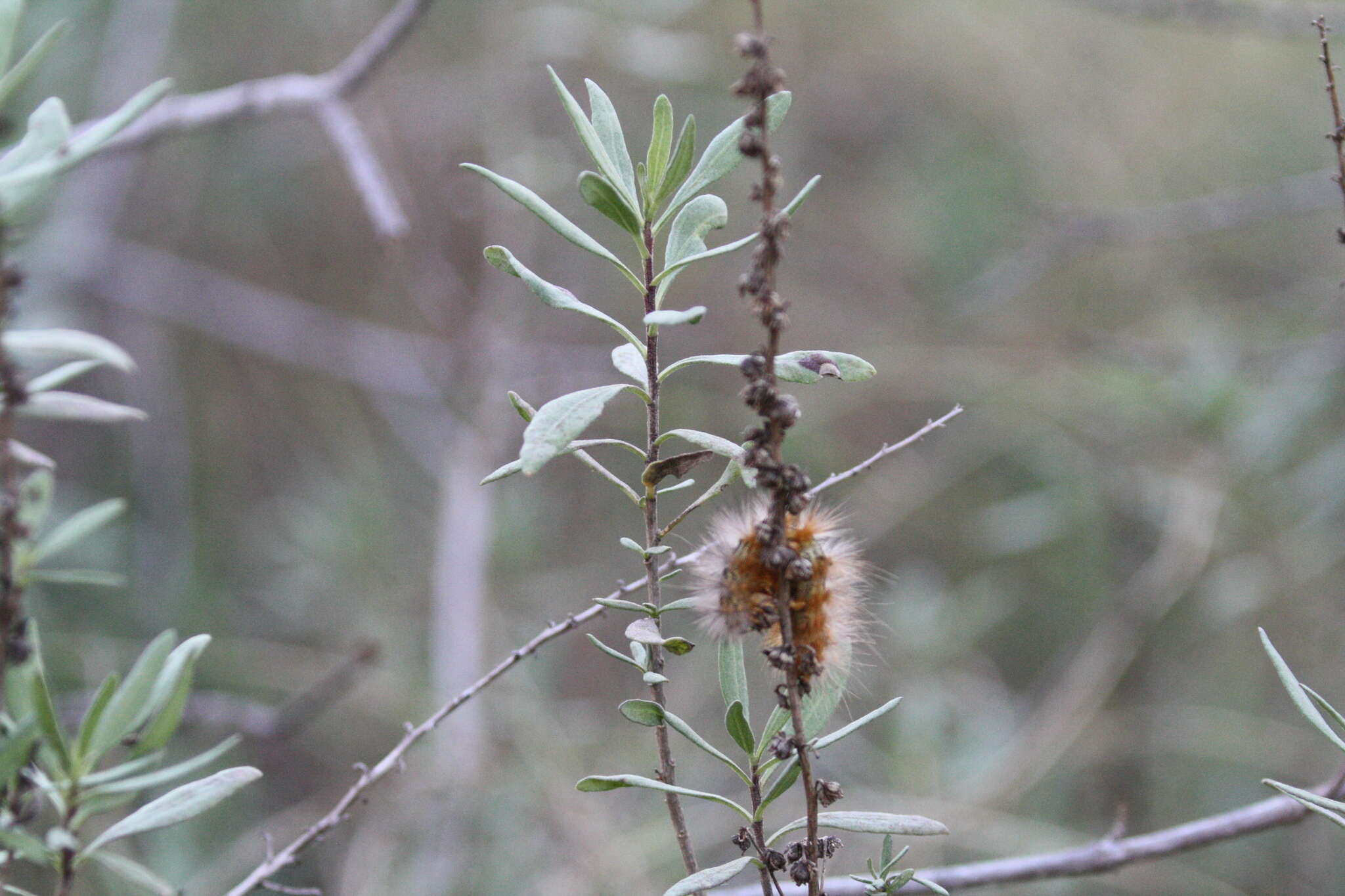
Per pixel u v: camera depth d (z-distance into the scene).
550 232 8.34
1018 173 9.29
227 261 8.69
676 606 1.75
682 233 1.72
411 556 7.05
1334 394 6.60
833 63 9.71
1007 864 2.79
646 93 8.62
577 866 4.92
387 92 7.95
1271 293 7.82
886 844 1.77
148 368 7.57
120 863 1.65
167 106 4.73
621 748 5.84
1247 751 5.94
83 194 6.92
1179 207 6.56
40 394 1.64
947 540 7.67
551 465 7.85
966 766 5.47
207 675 6.22
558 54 7.49
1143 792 6.18
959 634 5.91
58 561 6.30
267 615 7.07
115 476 7.50
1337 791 2.73
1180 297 8.12
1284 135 9.05
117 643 6.04
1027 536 6.72
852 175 9.50
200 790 1.68
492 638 6.02
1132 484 6.59
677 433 1.70
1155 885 5.25
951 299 8.57
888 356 8.01
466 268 8.00
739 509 2.03
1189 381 6.45
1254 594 5.90
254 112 4.69
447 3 8.05
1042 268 7.12
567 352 7.75
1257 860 5.70
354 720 6.16
